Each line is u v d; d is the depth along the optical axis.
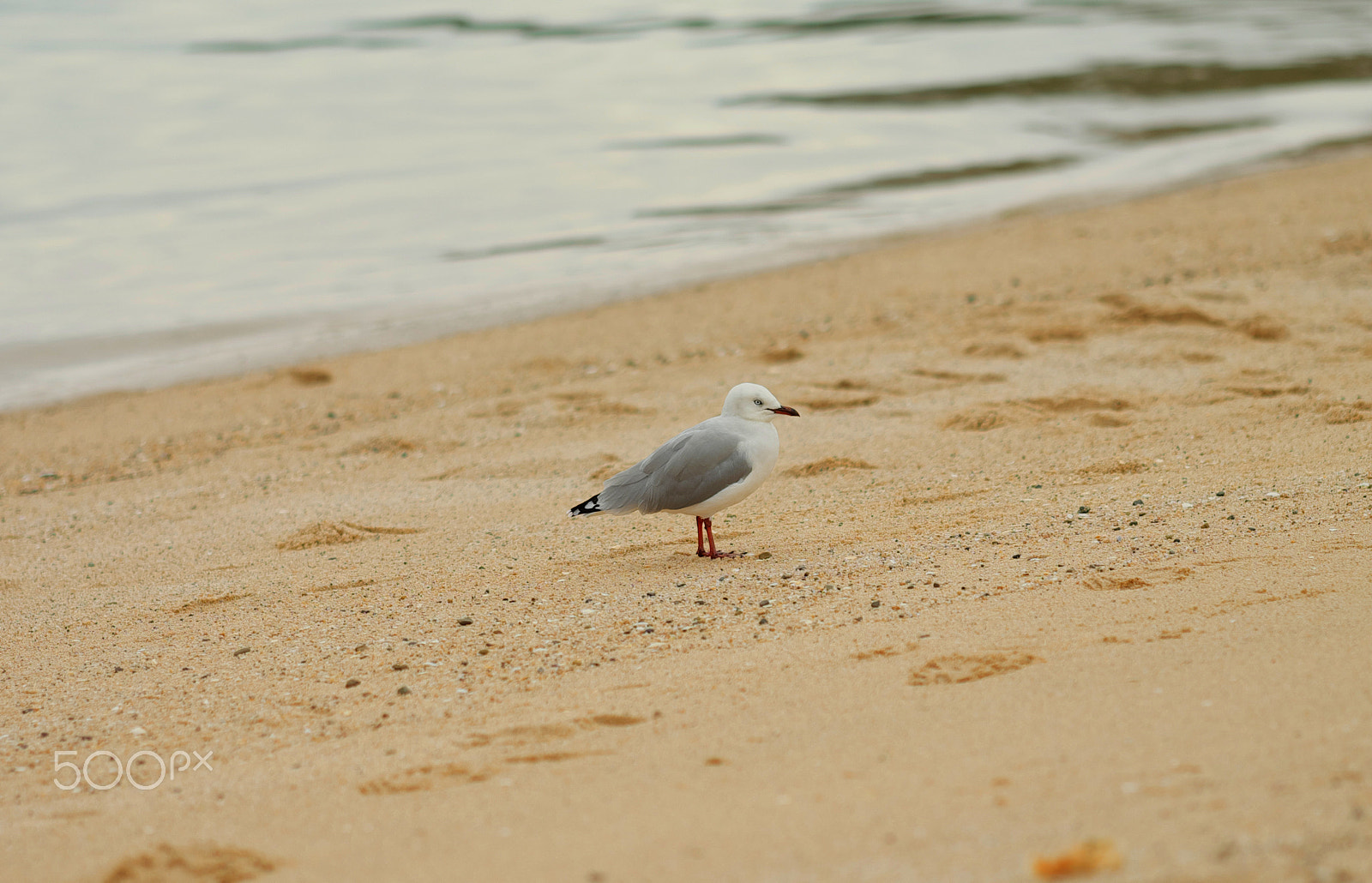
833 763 4.95
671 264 21.36
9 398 16.36
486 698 6.33
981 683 5.70
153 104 39.81
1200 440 10.73
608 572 8.48
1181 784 4.36
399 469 12.22
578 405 13.90
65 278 22.19
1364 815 3.93
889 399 13.03
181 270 22.56
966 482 10.17
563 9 63.75
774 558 8.48
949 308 16.83
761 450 8.52
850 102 36.31
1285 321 14.52
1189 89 35.62
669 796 4.79
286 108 38.75
